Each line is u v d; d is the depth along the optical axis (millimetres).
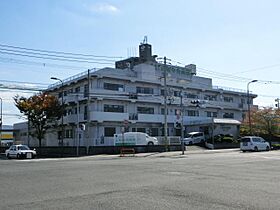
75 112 51625
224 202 8281
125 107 50812
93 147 39719
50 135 57531
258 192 9742
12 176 14766
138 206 7910
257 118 54281
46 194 9820
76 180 12961
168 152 39094
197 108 60719
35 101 46906
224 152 38531
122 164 21078
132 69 57844
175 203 8219
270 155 30281
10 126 86500
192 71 64062
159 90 55625
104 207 7859
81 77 49625
